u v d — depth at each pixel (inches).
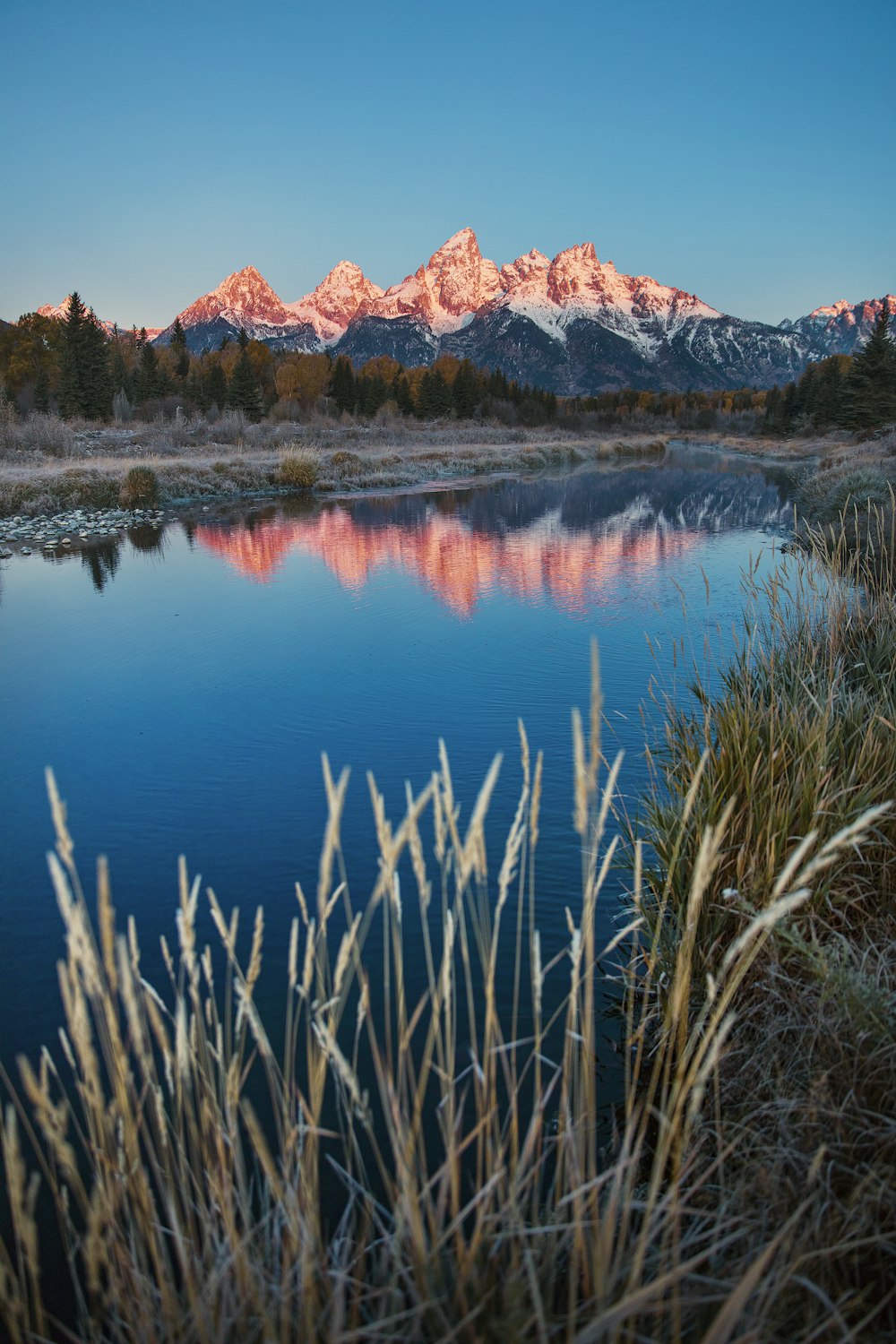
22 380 2765.7
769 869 116.0
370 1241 88.6
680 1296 69.1
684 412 4512.8
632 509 994.1
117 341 3476.9
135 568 628.4
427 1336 66.9
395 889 69.9
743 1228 72.1
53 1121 54.9
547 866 182.4
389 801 227.9
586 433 3631.9
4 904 183.3
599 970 144.8
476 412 3526.1
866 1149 80.4
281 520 908.0
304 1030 132.0
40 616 477.7
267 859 198.1
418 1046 126.8
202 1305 65.1
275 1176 66.6
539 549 691.4
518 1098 114.2
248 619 460.8
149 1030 135.1
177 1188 94.1
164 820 221.1
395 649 392.2
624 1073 118.5
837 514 640.4
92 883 190.4
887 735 147.3
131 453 1601.9
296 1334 66.6
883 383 2197.3
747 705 160.9
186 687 339.0
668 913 141.6
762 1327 60.2
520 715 292.7
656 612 454.6
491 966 70.6
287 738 278.7
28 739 284.8
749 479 1465.3
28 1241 54.7
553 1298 71.1
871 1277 71.1
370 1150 106.6
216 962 154.9
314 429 2321.6
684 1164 86.0
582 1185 69.5
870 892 121.8
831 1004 96.7
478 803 59.3
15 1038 138.3
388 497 1163.9
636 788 218.7
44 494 992.9
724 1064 101.0
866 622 226.1
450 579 568.4
